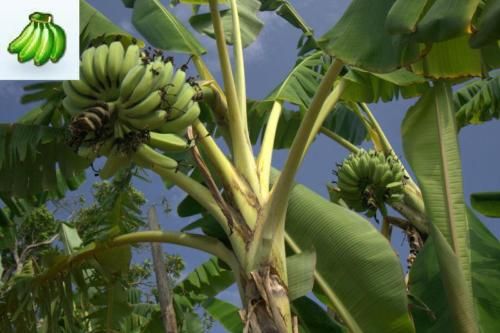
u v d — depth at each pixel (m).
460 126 3.94
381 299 2.56
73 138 2.05
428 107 2.77
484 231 2.86
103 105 2.03
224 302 4.20
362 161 3.06
